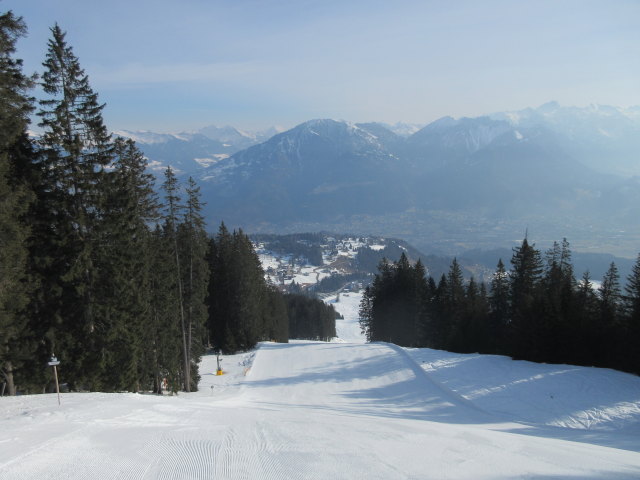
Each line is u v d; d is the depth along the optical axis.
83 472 6.72
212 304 51.62
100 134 18.88
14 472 6.61
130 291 21.06
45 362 19.02
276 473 7.04
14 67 16.03
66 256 18.72
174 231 28.64
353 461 8.02
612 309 31.47
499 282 45.31
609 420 18.36
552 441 12.51
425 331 54.97
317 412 18.22
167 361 27.14
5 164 15.22
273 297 76.00
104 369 20.12
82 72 18.33
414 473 7.54
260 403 23.44
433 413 21.52
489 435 12.51
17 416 11.23
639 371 25.17
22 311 18.03
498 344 41.59
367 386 29.22
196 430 10.20
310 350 42.91
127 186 22.14
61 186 18.66
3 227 15.04
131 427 10.20
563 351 28.69
